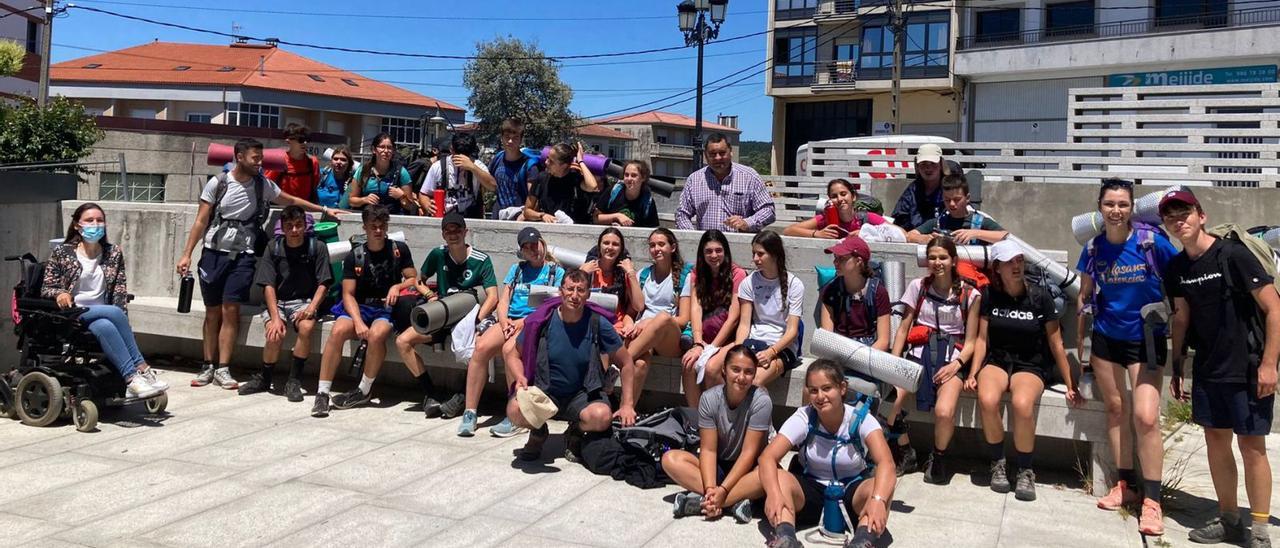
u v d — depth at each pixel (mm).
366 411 7367
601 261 6910
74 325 6574
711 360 6039
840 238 7508
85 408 6512
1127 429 5492
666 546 4695
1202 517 5434
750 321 6363
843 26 38281
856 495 4867
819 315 7137
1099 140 14188
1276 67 26016
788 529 4594
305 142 9008
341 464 5949
